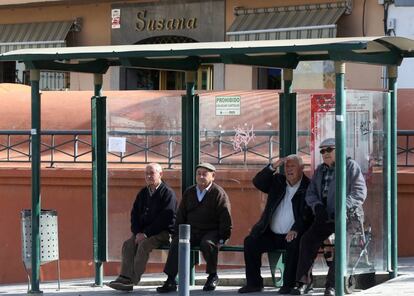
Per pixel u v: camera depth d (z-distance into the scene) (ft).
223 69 142.61
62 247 91.97
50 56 66.74
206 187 69.97
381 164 66.23
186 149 73.26
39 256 71.77
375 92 65.67
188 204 70.13
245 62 66.03
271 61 68.28
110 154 80.59
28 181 93.97
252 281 67.51
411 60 123.85
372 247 65.87
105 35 152.35
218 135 79.56
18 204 94.53
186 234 51.83
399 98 95.09
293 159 66.44
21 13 160.15
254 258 67.41
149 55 63.87
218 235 69.46
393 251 67.77
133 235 71.20
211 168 69.77
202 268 82.48
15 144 99.66
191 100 73.15
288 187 67.15
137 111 77.82
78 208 91.66
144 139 79.36
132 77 152.66
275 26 132.57
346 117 64.49
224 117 79.82
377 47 63.87
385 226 66.54
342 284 60.80
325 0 130.72
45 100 104.68
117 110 75.77
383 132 66.18
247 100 80.18
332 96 72.43
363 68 124.47
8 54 68.23
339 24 129.18
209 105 79.56
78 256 91.45
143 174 78.48
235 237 79.56
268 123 79.20
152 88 151.94
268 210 67.36
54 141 98.12
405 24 124.06
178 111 78.79
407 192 82.99
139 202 71.56
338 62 59.67
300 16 131.34
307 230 64.69
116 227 75.51
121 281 70.74
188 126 73.10
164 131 79.10
